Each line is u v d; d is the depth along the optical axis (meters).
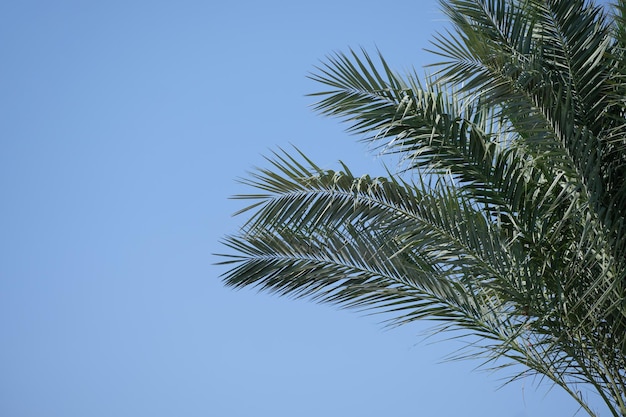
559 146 7.68
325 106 8.56
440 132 8.30
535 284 8.16
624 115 8.38
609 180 8.20
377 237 9.01
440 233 8.23
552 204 8.11
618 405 8.42
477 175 8.34
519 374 8.84
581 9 8.26
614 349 8.61
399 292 9.04
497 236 8.16
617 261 7.95
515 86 7.85
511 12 8.31
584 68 8.19
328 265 9.25
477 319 8.83
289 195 8.56
